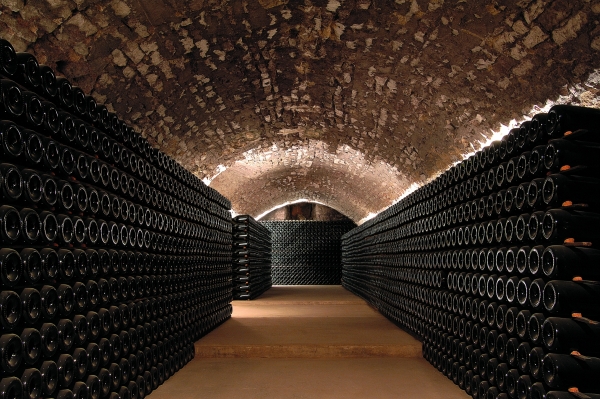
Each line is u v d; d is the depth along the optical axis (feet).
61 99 11.78
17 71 10.23
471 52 19.71
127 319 14.74
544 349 11.53
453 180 19.45
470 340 16.78
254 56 23.88
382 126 32.12
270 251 65.36
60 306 10.94
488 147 16.01
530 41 17.04
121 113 22.56
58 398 10.63
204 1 18.35
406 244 27.55
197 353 22.94
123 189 15.10
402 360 22.17
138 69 20.45
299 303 44.57
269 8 19.75
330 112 32.45
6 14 14.03
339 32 21.75
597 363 10.46
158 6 17.61
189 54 21.71
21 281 9.98
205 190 27.17
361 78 26.08
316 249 75.10
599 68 15.81
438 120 26.68
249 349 22.82
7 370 8.89
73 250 11.78
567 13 15.05
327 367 20.75
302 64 25.36
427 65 22.34
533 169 12.79
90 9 15.84
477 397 15.48
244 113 31.55
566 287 10.79
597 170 11.41
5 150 9.39
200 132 31.45
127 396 14.29
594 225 11.01
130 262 15.44
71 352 11.46
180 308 21.03
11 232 9.38
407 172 37.93
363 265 46.70
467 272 17.75
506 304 14.29
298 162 51.03
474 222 17.61
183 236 22.38
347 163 46.42
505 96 20.76
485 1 16.71
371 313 36.99
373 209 60.39
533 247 12.12
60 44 16.35
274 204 73.10
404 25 20.03
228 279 33.65
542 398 11.12
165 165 19.98
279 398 16.01
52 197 10.91
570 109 11.52
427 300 22.21
